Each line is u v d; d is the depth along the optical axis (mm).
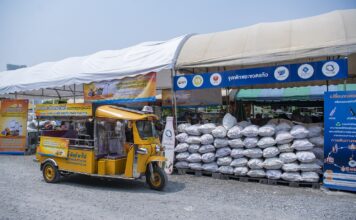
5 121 14547
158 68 10133
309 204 6176
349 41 7535
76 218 5332
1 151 14461
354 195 6820
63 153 8008
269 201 6410
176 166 9234
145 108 8133
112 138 8094
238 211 5754
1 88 15008
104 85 11609
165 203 6273
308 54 7945
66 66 13531
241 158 8281
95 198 6664
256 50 8812
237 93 17891
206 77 9352
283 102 18656
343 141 7051
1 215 5484
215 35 10375
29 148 14938
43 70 14508
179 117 14039
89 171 7570
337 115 7156
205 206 6066
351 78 12977
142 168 7336
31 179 8758
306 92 16609
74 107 7984
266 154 7828
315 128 7977
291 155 7594
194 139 8938
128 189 7508
